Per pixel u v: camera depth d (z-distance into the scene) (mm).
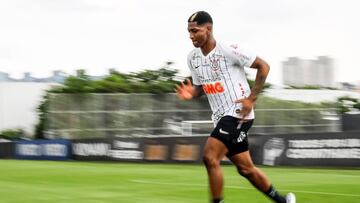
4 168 28531
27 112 56094
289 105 48188
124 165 34125
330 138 31562
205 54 10461
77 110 46406
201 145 36188
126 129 46500
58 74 55312
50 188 18266
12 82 55781
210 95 10656
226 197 15688
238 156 10680
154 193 16844
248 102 10203
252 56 10219
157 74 48156
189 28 10359
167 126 46625
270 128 47500
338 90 56406
